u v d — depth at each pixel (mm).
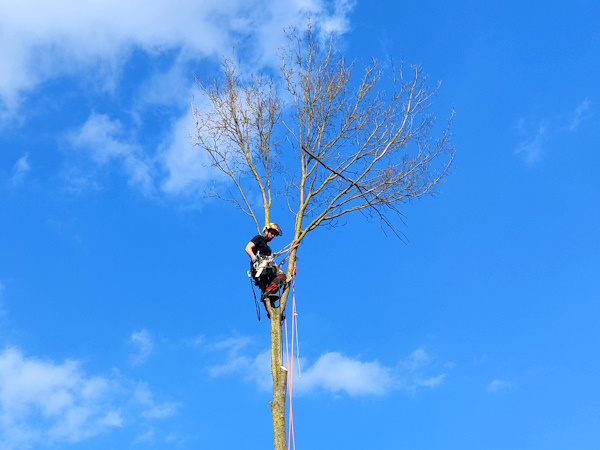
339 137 11602
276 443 9875
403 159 11453
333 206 11219
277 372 10383
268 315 10930
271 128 12219
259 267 10812
